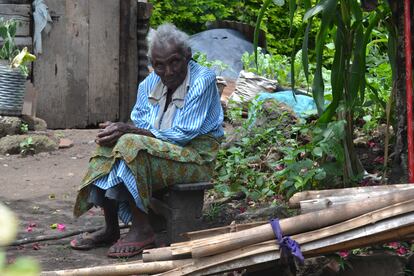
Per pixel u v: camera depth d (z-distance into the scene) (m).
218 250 3.24
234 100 8.01
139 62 9.51
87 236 4.52
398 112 4.52
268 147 5.81
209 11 12.82
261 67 9.06
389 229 3.06
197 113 4.30
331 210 3.18
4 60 8.40
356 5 4.81
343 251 3.33
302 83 8.73
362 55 4.84
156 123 4.38
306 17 4.52
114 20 9.37
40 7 8.87
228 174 5.21
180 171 4.29
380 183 4.98
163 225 4.81
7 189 6.13
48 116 9.12
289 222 3.21
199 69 4.40
